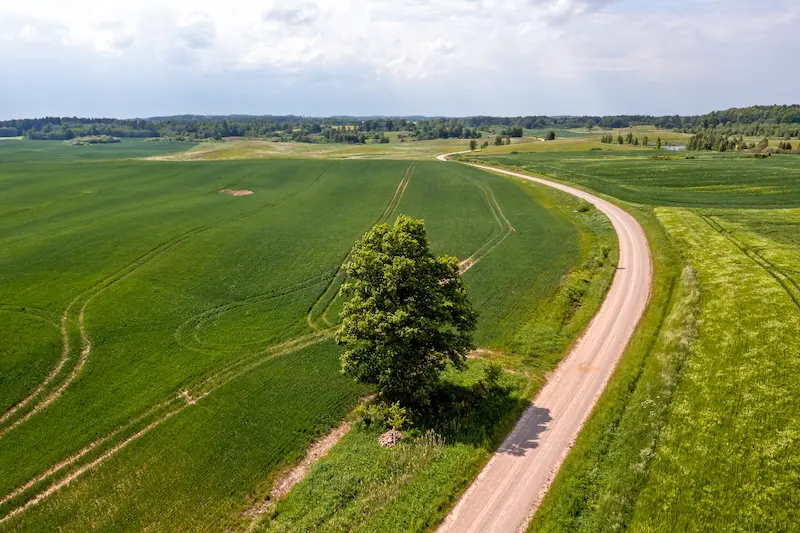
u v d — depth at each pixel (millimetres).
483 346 40719
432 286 33125
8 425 31719
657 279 49688
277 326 44062
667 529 21734
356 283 34219
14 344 39219
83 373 36594
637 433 27703
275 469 28500
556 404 32375
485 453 27891
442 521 23625
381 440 29906
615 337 40188
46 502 26266
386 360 31172
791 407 27250
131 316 44562
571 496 24047
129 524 24844
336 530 23531
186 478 27656
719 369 31641
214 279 53031
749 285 41719
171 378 36375
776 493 22547
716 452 25391
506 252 61594
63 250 58500
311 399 34375
